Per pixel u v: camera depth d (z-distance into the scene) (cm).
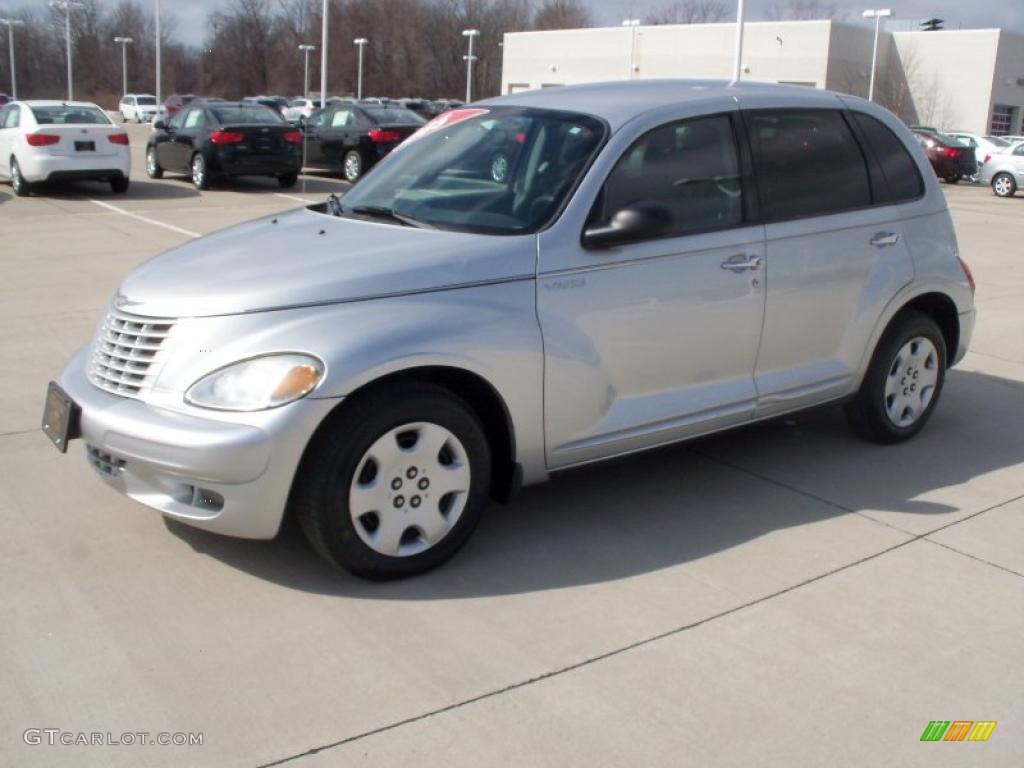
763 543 437
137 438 362
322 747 295
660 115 453
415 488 388
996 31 4575
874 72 4519
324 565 404
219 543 420
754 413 488
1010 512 478
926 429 600
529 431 411
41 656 336
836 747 302
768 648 354
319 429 364
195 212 1548
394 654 343
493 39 9306
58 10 9062
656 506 475
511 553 421
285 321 365
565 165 434
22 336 758
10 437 540
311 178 2156
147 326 381
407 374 384
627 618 371
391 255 396
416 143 512
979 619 378
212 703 314
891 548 436
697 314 452
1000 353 795
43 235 1273
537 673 334
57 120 1700
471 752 294
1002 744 306
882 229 525
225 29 9531
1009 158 2569
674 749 298
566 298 413
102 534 426
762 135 485
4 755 288
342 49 9250
